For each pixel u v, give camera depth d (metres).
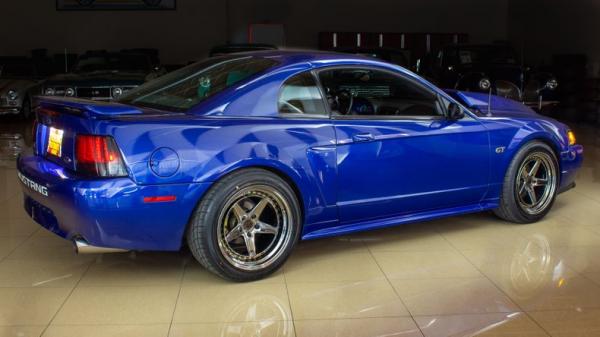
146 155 3.08
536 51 17.03
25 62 12.98
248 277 3.45
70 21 18.58
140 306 3.17
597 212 5.03
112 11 18.66
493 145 4.29
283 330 2.91
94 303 3.20
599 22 13.17
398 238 4.33
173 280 3.52
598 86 12.58
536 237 4.35
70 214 3.12
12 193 5.58
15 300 3.22
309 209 3.60
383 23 19.25
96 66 11.02
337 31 19.17
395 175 3.86
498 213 4.64
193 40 18.97
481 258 3.92
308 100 3.62
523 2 17.94
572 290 3.40
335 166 3.62
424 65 12.55
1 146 8.48
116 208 3.04
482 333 2.89
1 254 3.93
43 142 3.59
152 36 18.86
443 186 4.10
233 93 3.43
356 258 3.91
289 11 19.02
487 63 10.94
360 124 3.72
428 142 3.96
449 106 4.09
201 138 3.22
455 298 3.29
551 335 2.88
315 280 3.54
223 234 3.33
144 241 3.21
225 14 18.89
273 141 3.39
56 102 3.43
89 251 3.23
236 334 2.87
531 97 9.84
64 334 2.85
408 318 3.05
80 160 3.12
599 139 9.31
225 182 3.28
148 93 3.88
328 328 2.94
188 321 3.00
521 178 4.52
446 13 19.31
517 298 3.30
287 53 3.91
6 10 18.39
